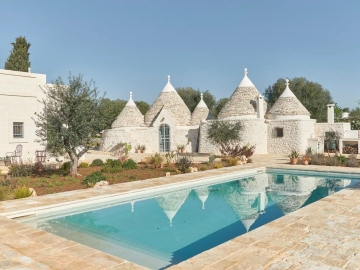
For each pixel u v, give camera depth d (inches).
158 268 248.5
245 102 1300.4
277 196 518.3
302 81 2118.6
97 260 224.7
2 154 848.9
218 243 307.0
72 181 567.8
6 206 381.1
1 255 234.2
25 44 1502.2
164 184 536.1
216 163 831.1
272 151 1246.9
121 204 450.6
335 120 1777.8
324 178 685.3
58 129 596.7
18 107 887.7
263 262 214.7
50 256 232.1
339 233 272.7
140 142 1467.8
